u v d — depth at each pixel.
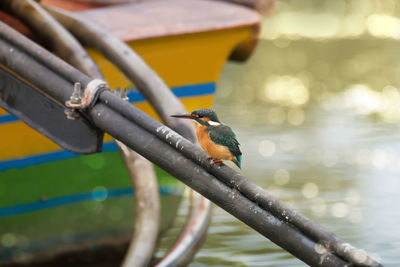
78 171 11.27
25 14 9.50
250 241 12.45
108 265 11.95
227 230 12.95
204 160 5.73
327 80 24.38
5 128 10.26
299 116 20.38
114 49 9.41
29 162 10.70
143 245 8.72
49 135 6.85
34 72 6.95
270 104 21.61
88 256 11.80
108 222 11.84
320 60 26.88
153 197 8.94
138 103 11.10
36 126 6.93
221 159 5.70
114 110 6.35
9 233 11.11
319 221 13.27
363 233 12.76
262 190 5.48
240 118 20.02
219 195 5.66
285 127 19.25
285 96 22.48
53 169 11.01
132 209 11.95
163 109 8.77
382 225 13.12
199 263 11.41
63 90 6.69
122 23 11.05
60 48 9.20
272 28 32.59
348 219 13.35
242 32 11.90
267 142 17.95
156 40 11.01
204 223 9.70
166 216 12.39
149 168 9.02
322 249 5.11
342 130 19.03
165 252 11.91
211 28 11.41
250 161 16.56
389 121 19.95
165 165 5.96
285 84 23.83
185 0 12.50
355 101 22.02
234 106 21.36
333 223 13.20
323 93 22.95
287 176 15.66
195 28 11.28
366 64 26.28
